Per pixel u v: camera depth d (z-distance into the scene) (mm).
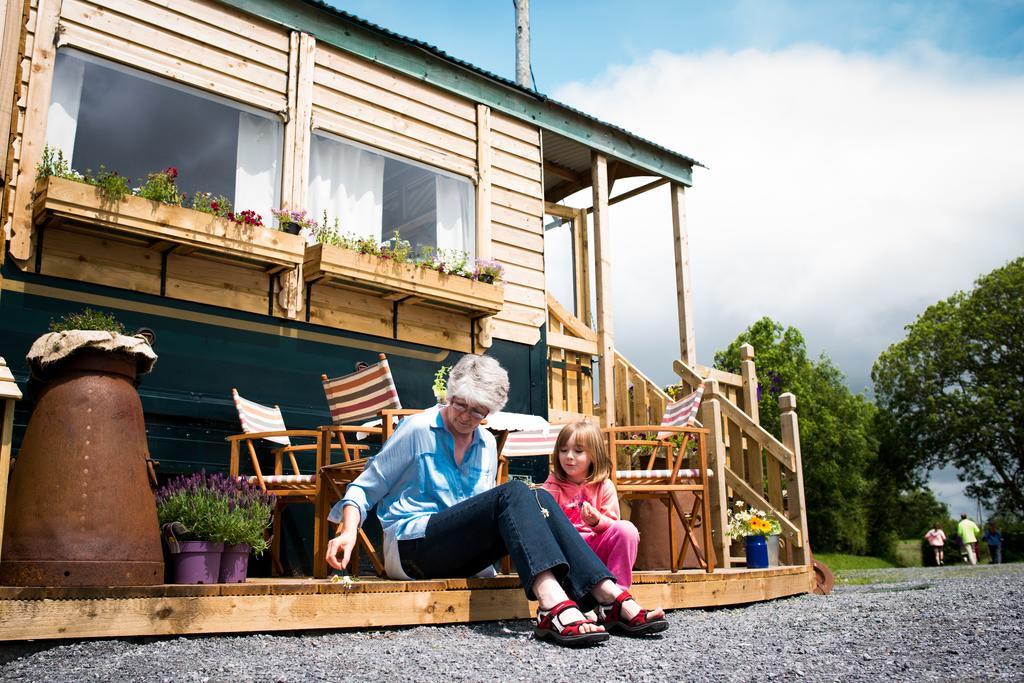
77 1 5137
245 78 5867
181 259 5316
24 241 4691
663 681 2045
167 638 2719
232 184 5852
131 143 6168
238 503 3396
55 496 2842
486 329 6953
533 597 2719
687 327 8531
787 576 5473
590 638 2545
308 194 6156
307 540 5492
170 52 5516
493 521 2896
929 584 7418
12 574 2758
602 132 8336
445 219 7035
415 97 6887
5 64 2863
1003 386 31438
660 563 5688
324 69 6312
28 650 2486
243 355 5492
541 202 7734
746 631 3131
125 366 3127
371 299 6262
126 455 3006
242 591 2844
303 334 5824
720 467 5738
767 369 30328
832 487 31188
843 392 33281
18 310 4660
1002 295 32250
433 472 3143
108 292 4996
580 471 3352
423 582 3145
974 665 2322
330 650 2568
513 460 6918
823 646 2695
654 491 4816
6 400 2643
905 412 33594
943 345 33062
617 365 7980
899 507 33781
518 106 7676
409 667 2236
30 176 4777
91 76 5551
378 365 4180
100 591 2619
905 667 2287
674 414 5777
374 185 6539
